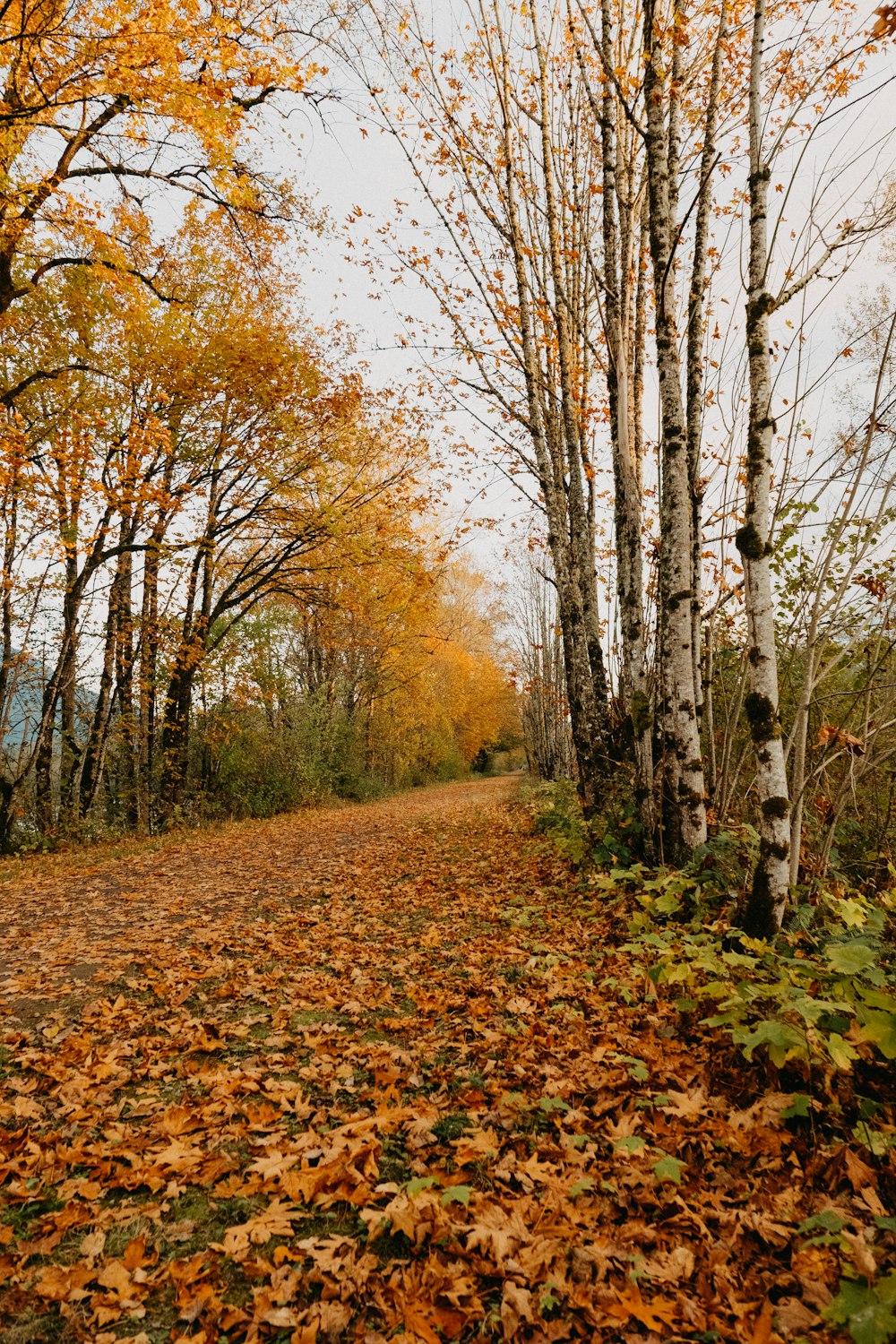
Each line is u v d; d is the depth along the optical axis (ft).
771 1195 7.23
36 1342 6.06
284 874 28.53
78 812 44.57
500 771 194.29
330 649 73.31
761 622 13.57
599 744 28.12
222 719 57.16
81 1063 11.38
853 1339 5.20
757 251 13.84
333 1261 6.77
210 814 56.29
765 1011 10.00
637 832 21.03
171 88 23.76
